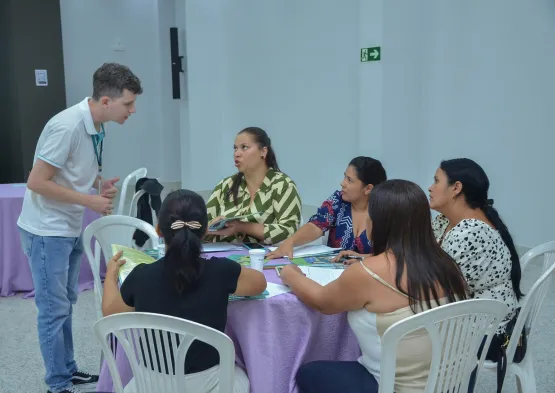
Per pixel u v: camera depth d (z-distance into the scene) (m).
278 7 6.12
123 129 7.87
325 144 5.89
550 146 4.15
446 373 1.45
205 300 1.44
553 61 4.05
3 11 5.56
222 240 2.38
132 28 7.71
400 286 1.42
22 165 5.80
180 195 1.47
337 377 1.54
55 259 2.16
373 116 4.88
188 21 6.77
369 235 1.65
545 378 2.46
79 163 2.15
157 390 1.44
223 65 6.97
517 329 1.78
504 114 4.41
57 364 2.25
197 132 7.03
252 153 2.34
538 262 4.13
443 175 1.92
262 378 1.62
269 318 1.60
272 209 2.36
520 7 4.20
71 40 7.37
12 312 3.30
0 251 3.53
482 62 4.50
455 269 1.49
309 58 5.88
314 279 1.77
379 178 2.29
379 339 1.48
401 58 4.82
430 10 4.79
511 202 4.47
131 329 1.40
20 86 5.66
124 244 2.48
